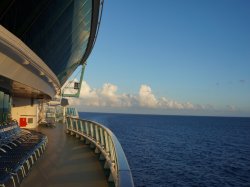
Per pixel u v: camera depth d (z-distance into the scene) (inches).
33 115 961.5
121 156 172.2
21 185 278.7
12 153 343.3
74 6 524.1
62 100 1224.2
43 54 610.5
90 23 687.7
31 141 458.3
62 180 298.2
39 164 372.8
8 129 452.4
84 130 603.5
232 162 1782.7
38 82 526.3
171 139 2979.8
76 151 474.6
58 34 605.6
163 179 1190.9
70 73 1261.1
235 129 5585.6
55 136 694.5
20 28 449.7
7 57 306.3
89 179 302.0
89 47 972.6
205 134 4001.0
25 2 398.9
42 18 476.1
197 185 1162.6
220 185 1206.3
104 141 377.1
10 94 740.7
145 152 1889.8
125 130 3865.7
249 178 1362.0
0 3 365.4
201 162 1707.7
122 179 135.6
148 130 4160.9
